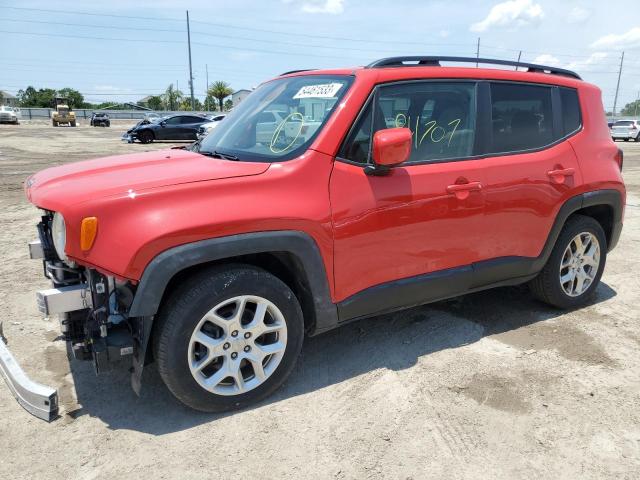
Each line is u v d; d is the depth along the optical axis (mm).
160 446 2646
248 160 3109
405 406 3002
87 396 3061
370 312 3301
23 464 2502
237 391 2896
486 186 3533
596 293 4797
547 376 3332
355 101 3127
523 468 2527
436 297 3566
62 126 47281
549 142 3953
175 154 3516
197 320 2688
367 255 3150
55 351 3568
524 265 3881
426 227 3330
